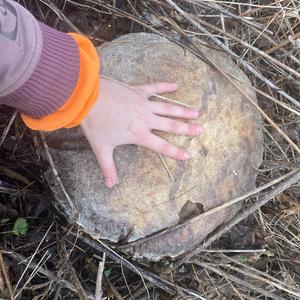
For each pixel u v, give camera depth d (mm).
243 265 530
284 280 562
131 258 502
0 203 537
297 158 580
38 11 569
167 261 505
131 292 530
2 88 391
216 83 482
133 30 580
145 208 460
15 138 538
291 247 573
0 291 490
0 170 538
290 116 585
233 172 476
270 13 609
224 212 488
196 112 455
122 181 458
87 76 415
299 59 598
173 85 465
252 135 490
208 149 462
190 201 465
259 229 561
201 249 492
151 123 446
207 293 533
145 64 480
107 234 477
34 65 388
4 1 376
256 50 546
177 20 580
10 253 502
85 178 471
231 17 582
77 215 480
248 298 548
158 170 456
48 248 527
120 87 452
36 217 537
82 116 425
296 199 580
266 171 554
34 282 523
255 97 517
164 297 524
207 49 520
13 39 374
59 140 485
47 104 411
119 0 590
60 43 404
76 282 490
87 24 581
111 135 446
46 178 498
